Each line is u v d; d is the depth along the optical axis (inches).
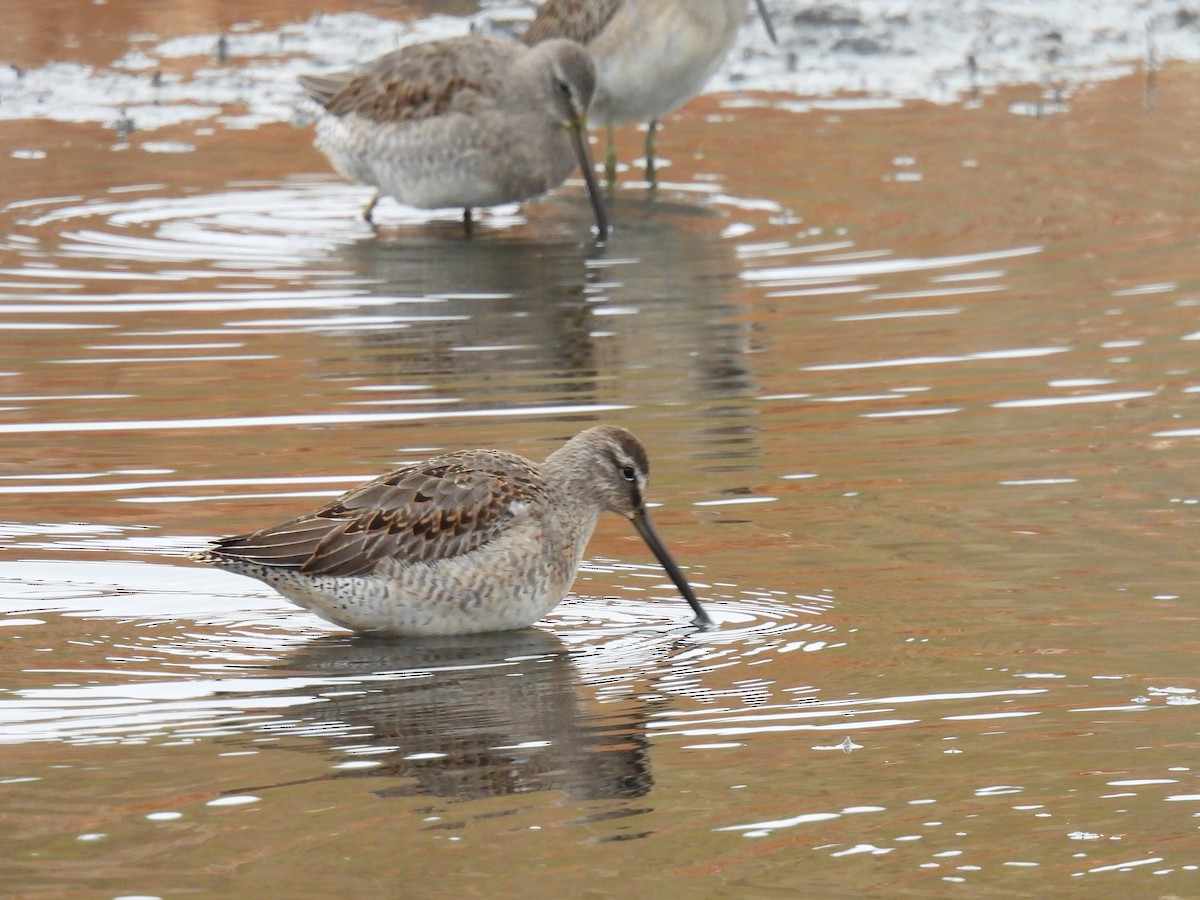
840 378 571.8
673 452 514.6
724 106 947.3
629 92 815.7
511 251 724.7
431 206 760.3
